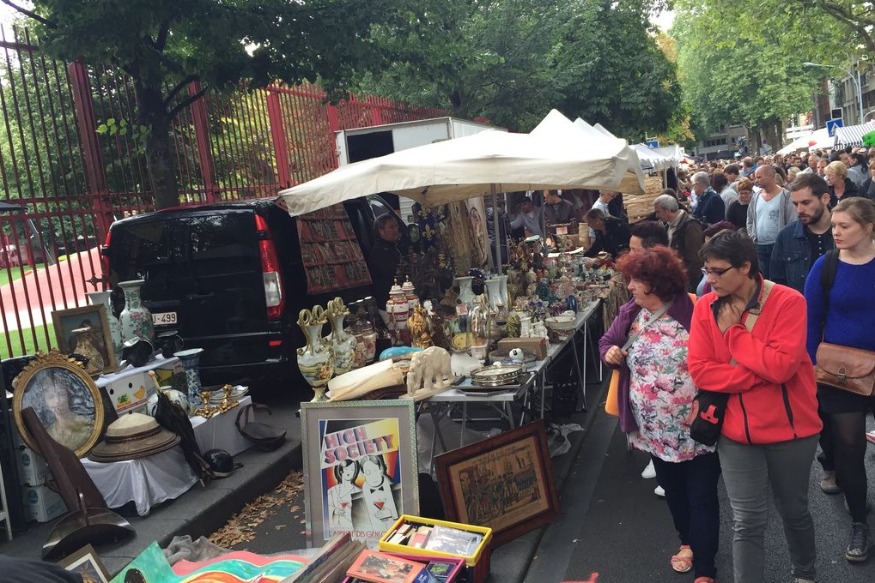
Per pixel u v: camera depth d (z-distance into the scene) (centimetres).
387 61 897
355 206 935
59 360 496
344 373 496
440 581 328
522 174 519
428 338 524
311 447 413
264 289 693
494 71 1867
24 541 456
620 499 503
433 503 422
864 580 372
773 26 2734
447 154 550
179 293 706
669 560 411
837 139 3141
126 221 720
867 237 381
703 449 358
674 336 365
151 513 474
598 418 695
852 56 2722
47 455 442
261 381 819
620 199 1402
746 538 326
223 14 730
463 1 1162
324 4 822
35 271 675
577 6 2305
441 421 570
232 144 1045
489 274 671
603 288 812
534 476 461
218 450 541
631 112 2412
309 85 1241
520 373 472
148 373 530
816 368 392
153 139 805
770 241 749
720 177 1143
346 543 358
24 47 696
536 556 431
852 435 387
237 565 351
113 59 732
